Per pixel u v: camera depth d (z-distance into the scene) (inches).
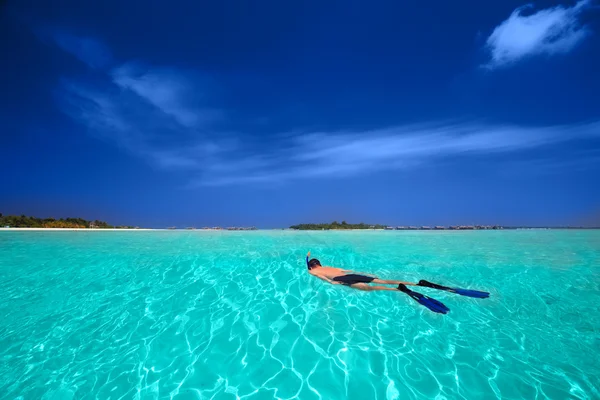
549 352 140.2
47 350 145.3
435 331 162.1
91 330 166.7
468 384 116.6
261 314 187.6
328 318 179.8
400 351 141.6
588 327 165.9
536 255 379.6
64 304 204.1
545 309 191.8
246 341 153.7
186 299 214.8
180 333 163.3
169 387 117.7
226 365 132.6
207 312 191.3
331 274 252.8
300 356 138.9
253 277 269.9
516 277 269.1
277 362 134.4
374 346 146.6
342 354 140.1
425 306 184.5
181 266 308.7
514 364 130.3
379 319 177.2
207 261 334.3
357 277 228.4
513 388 114.0
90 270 287.7
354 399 109.7
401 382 118.8
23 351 144.2
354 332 161.6
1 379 122.3
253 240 577.3
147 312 191.9
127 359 137.9
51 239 530.9
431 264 323.3
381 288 211.9
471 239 609.6
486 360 133.3
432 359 135.0
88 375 125.6
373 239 614.2
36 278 259.1
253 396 112.3
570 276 271.1
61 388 117.2
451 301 206.1
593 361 132.4
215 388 117.1
